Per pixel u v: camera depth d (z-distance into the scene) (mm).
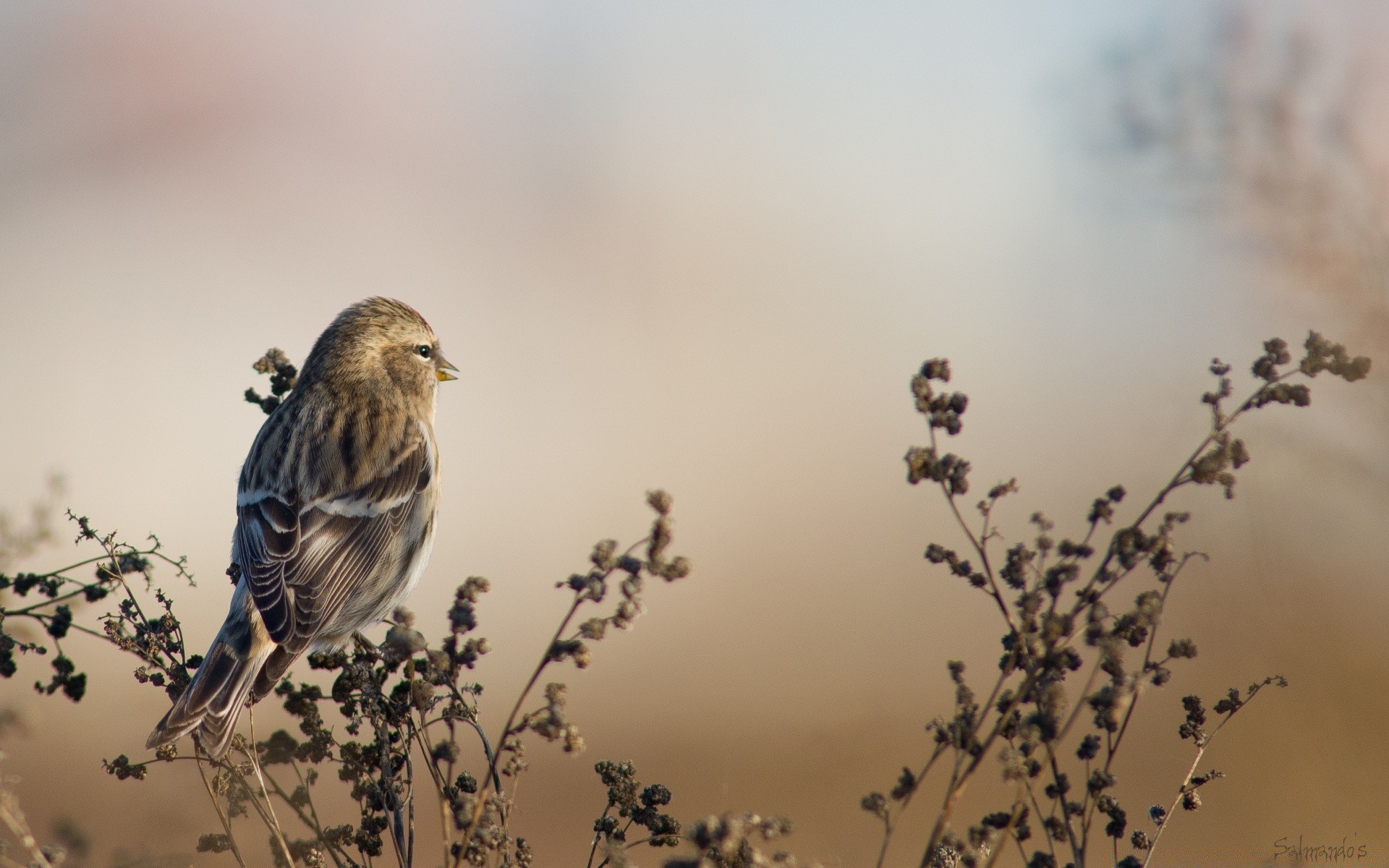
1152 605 5590
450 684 6062
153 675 7238
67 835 6434
